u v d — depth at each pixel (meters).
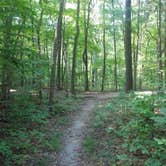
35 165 9.03
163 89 10.97
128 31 20.09
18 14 13.14
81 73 38.34
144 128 9.85
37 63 15.29
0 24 12.55
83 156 9.67
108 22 35.22
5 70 13.22
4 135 11.30
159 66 19.19
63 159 9.55
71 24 30.92
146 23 30.72
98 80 48.38
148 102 10.70
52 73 17.30
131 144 9.12
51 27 26.30
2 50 12.41
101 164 8.85
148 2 24.72
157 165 7.84
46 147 10.50
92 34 35.88
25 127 12.70
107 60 41.97
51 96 17.19
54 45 17.25
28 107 14.74
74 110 17.12
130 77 19.86
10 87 16.55
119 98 17.08
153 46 34.44
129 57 19.97
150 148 8.95
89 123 13.66
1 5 11.95
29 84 18.78
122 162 8.61
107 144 10.17
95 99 21.77
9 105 14.63
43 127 12.95
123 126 10.73
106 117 13.50
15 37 14.75
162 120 8.44
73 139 11.50
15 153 9.79
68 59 41.12
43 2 20.02
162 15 23.97
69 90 28.75
